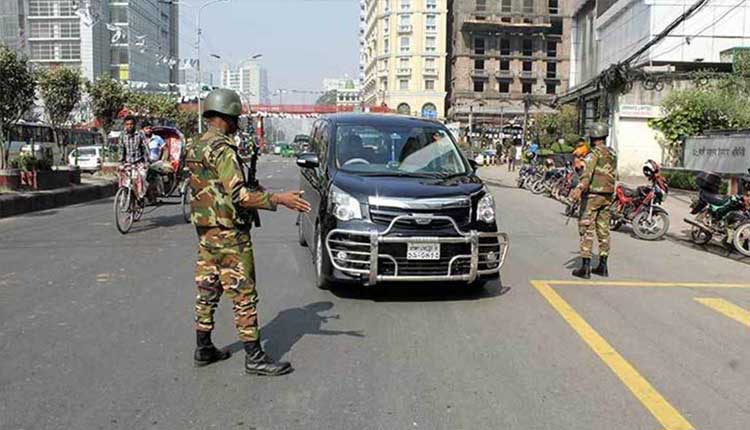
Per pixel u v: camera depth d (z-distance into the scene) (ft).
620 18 130.62
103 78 91.66
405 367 16.60
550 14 311.27
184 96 171.01
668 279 28.66
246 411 13.85
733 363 17.42
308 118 260.42
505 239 23.49
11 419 13.35
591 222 28.27
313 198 26.84
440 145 27.07
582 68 161.89
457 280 22.63
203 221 15.65
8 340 18.31
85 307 21.77
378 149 26.32
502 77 310.24
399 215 22.16
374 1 358.43
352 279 22.53
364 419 13.52
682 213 53.57
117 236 36.88
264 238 37.09
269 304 22.62
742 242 35.27
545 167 76.59
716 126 83.41
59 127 84.79
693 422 13.65
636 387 15.49
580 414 13.93
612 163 28.19
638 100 92.22
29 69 58.13
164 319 20.45
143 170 39.50
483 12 309.42
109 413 13.67
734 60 95.55
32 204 49.80
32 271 27.30
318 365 16.66
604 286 26.66
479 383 15.58
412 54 328.29
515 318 21.34
